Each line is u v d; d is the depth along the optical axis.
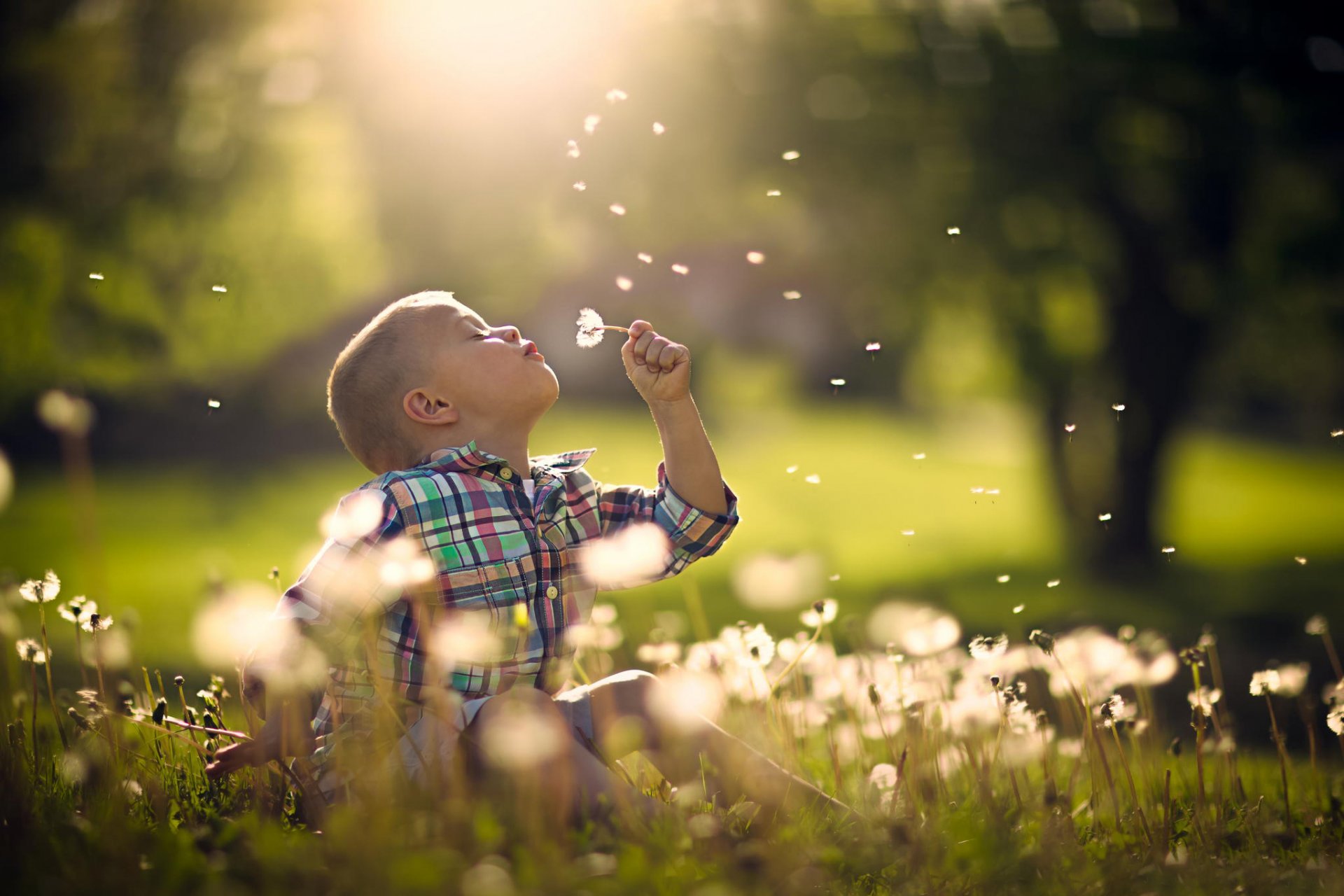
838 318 16.47
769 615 12.47
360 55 11.34
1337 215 14.16
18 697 3.28
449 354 2.80
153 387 16.06
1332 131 12.50
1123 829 2.74
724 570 18.19
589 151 10.95
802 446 39.00
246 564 17.80
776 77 12.35
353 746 2.35
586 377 41.47
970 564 18.92
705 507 2.94
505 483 2.72
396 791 2.25
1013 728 3.07
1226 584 16.75
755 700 3.24
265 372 26.33
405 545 2.47
